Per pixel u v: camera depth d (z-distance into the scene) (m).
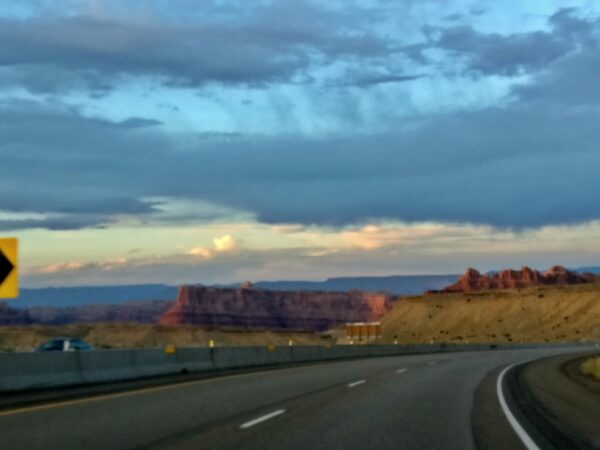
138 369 25.27
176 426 13.37
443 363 39.72
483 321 129.25
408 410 16.41
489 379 26.94
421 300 143.62
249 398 18.64
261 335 121.94
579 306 123.19
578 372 31.86
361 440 12.03
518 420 14.91
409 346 62.81
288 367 34.12
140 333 109.25
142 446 11.22
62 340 41.22
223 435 12.37
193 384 22.88
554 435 12.98
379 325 105.25
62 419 14.21
